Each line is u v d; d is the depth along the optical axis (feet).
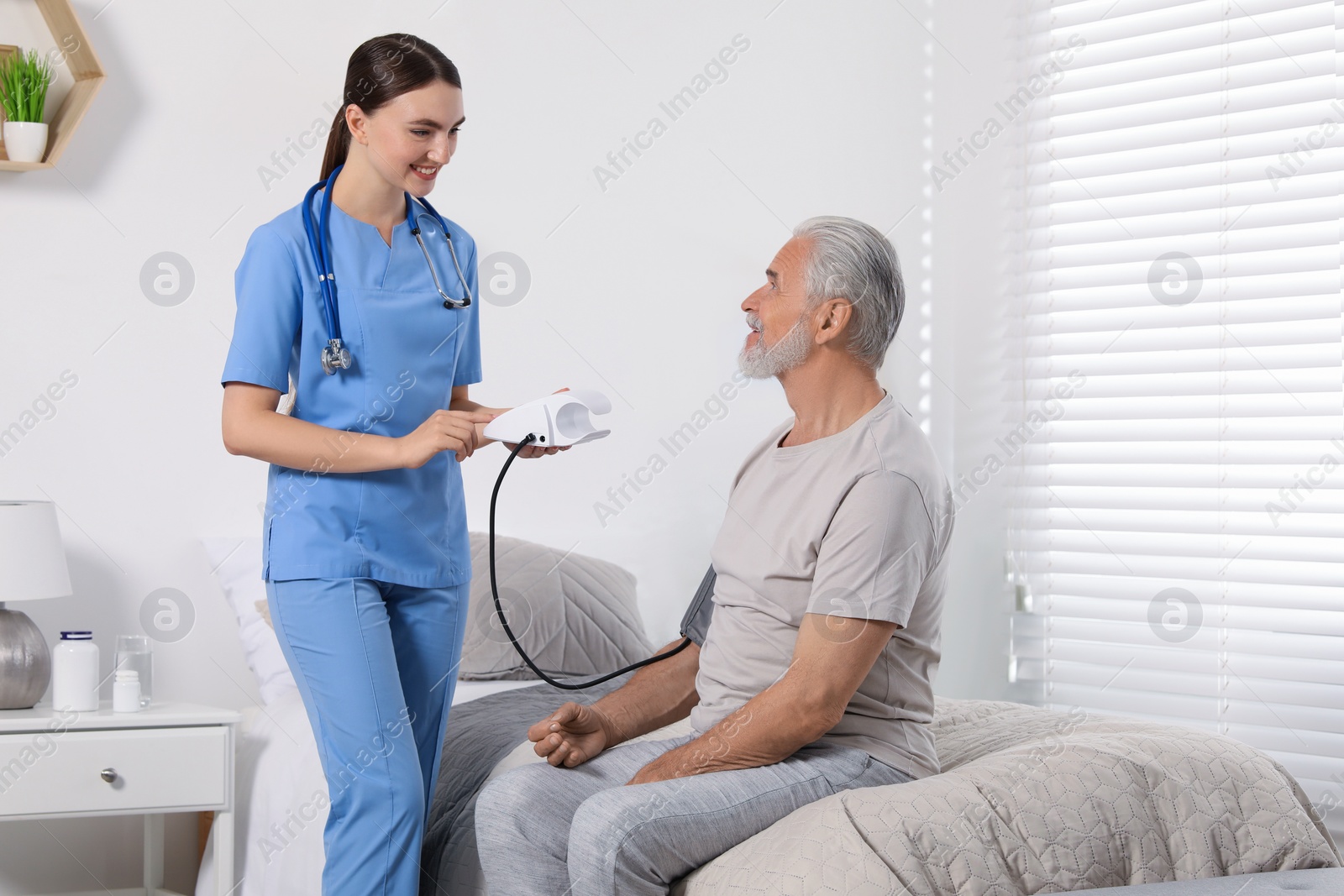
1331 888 3.91
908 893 3.69
